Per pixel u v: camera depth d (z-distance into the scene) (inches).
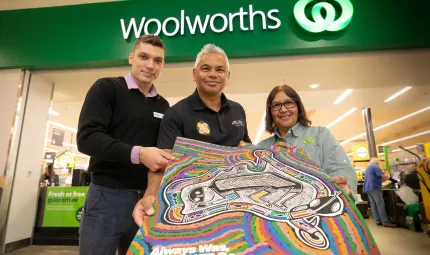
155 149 41.1
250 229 25.8
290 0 141.8
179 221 27.4
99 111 50.8
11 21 153.9
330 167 51.0
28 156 154.3
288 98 59.7
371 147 285.0
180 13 144.9
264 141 64.6
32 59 149.4
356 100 233.1
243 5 142.9
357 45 136.5
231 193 31.3
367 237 25.2
